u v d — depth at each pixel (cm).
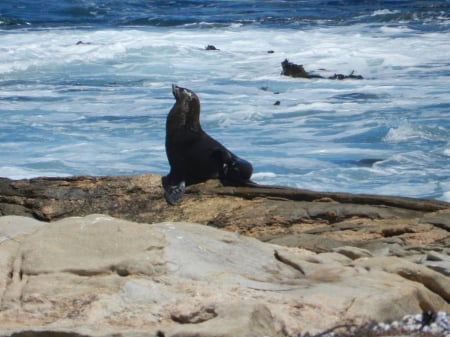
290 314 1343
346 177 3512
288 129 4472
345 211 2380
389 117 4662
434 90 5509
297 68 6159
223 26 8919
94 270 1431
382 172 3578
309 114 4816
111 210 2562
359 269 1552
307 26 8750
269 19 9331
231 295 1377
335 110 4909
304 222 2386
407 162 3719
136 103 5259
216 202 2523
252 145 4116
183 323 1322
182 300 1360
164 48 7225
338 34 8106
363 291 1427
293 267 1553
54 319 1345
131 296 1370
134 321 1330
